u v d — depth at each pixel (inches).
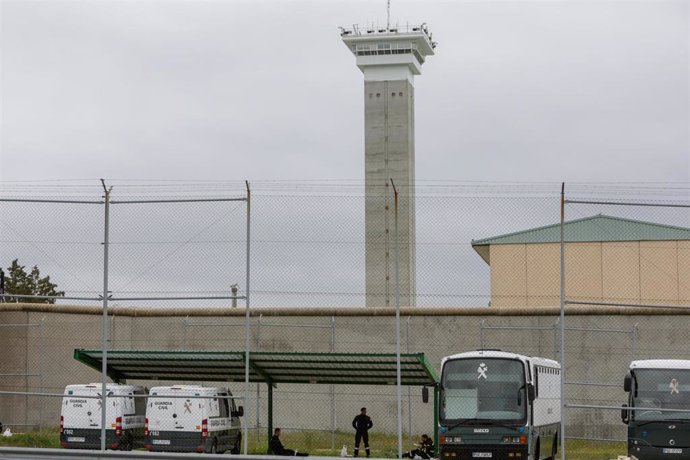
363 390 1801.2
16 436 1654.8
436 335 1807.3
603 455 1515.7
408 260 2142.0
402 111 5634.8
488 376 1220.5
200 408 1390.3
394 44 5600.4
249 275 1245.1
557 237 2255.2
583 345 1758.1
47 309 1904.5
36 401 1886.1
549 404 1386.6
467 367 1227.9
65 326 1902.1
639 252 2226.9
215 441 1421.0
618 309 1753.2
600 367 1749.5
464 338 1795.0
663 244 2219.5
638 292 2219.5
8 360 1894.7
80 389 1430.9
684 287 2197.3
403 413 1771.7
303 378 1529.3
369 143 5659.5
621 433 1729.8
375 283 2167.8
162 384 1850.4
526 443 1197.1
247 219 1259.8
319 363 1437.0
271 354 1401.3
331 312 1840.6
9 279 2881.4
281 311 1851.6
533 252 2252.7
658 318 1739.7
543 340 1772.9
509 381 1216.2
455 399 1221.1
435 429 1424.7
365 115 5669.3
